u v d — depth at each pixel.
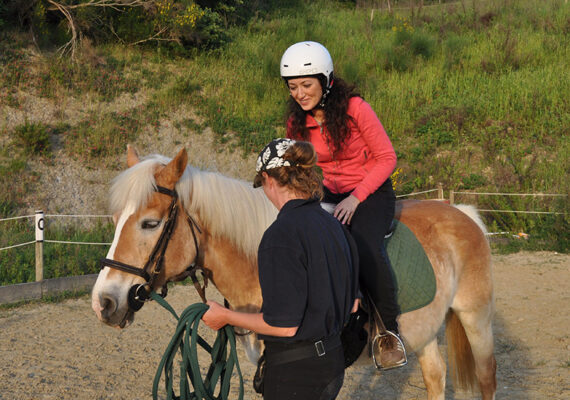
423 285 2.83
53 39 14.93
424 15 21.38
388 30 20.28
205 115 14.37
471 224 3.31
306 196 1.95
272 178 1.96
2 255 8.18
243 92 15.30
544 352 5.14
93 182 11.80
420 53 17.91
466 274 3.19
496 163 13.10
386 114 14.90
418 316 2.86
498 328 5.95
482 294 3.22
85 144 12.46
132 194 2.27
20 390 4.17
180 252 2.36
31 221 10.47
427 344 3.09
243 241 2.48
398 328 2.78
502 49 17.47
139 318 6.34
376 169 2.65
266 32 19.47
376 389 4.30
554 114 14.38
